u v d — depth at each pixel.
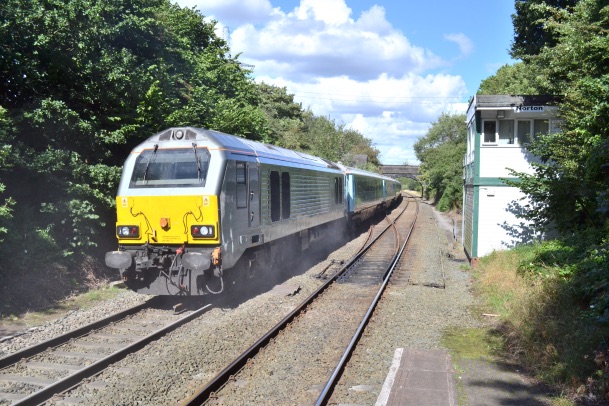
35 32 11.83
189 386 6.41
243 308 10.25
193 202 9.88
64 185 11.81
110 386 6.31
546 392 6.16
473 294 12.01
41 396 5.89
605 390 5.78
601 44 10.38
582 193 10.59
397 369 6.88
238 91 26.83
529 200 14.66
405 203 66.38
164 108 15.02
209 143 10.25
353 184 24.61
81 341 8.07
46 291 10.51
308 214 16.17
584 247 10.52
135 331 8.65
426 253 18.86
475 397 5.96
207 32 27.72
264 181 12.27
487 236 15.02
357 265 16.03
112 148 14.20
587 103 10.59
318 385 6.51
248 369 7.02
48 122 11.81
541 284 9.55
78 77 12.79
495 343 8.17
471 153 16.73
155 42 15.95
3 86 11.99
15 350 7.54
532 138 13.67
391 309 10.54
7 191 11.43
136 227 10.15
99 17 12.66
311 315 9.98
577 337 6.86
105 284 11.85
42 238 11.21
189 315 9.38
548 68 13.84
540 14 19.97
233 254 10.41
